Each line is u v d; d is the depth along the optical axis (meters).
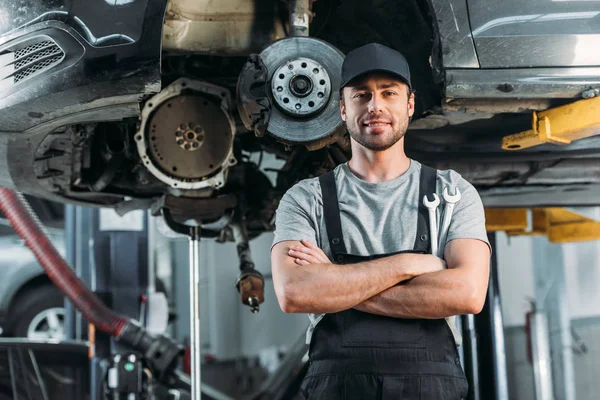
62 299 7.62
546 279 9.20
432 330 2.17
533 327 8.66
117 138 3.53
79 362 6.01
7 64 2.98
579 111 3.03
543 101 3.13
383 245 2.24
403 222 2.25
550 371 8.77
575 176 3.97
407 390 2.12
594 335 9.08
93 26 2.91
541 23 3.01
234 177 3.80
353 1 3.41
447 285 2.13
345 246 2.24
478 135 3.82
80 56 2.89
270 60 3.02
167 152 3.31
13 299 7.55
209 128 3.34
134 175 3.69
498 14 3.00
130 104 2.96
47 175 3.56
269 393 9.14
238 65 3.44
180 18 3.20
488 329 4.44
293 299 2.15
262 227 4.23
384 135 2.26
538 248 9.26
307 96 3.01
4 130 3.04
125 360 5.10
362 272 2.15
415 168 2.32
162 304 5.98
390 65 2.27
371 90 2.28
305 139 3.02
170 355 5.27
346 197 2.29
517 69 2.99
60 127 3.16
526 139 3.26
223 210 3.62
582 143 3.70
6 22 3.01
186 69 3.38
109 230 5.95
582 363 9.13
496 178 3.94
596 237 5.44
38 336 7.58
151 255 6.06
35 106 2.93
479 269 2.19
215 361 11.23
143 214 6.01
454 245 2.23
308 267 2.18
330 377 2.15
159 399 7.77
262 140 3.64
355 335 2.16
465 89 2.97
